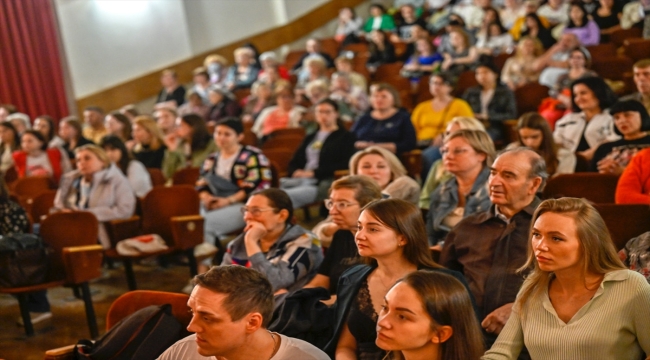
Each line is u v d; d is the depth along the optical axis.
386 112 5.36
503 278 2.45
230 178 4.68
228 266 1.82
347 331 2.28
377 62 9.65
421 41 8.84
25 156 6.09
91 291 4.74
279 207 2.90
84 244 4.06
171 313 2.43
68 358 2.39
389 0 11.97
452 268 2.66
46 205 5.11
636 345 1.87
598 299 1.87
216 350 1.76
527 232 2.46
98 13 9.38
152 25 9.80
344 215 2.67
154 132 5.92
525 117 3.71
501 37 8.57
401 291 1.65
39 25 8.84
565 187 3.27
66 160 6.18
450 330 1.64
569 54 6.73
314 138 5.46
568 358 1.88
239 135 4.74
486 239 2.55
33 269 3.87
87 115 7.07
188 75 10.04
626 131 3.60
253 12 10.80
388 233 2.16
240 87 9.27
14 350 3.83
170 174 5.82
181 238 4.29
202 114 8.13
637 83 4.49
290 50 11.12
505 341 2.00
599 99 4.34
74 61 9.19
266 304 1.81
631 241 2.36
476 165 3.08
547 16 8.76
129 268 4.47
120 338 2.38
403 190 3.41
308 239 2.91
